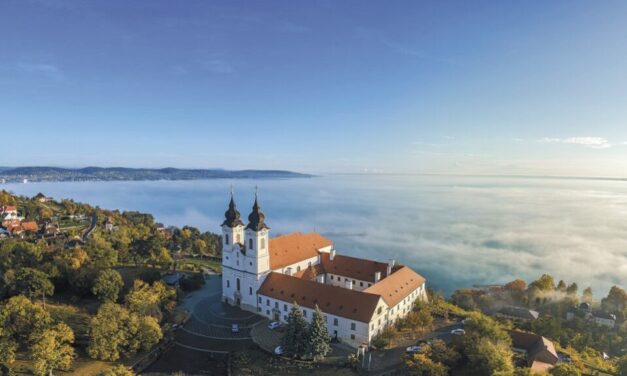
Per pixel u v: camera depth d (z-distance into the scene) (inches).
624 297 6855.3
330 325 3843.5
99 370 3157.0
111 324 3336.6
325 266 5324.8
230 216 4662.9
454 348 3248.0
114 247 6304.1
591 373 3395.7
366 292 3873.0
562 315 6451.8
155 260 6161.4
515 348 3550.7
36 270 4269.2
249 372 3248.0
